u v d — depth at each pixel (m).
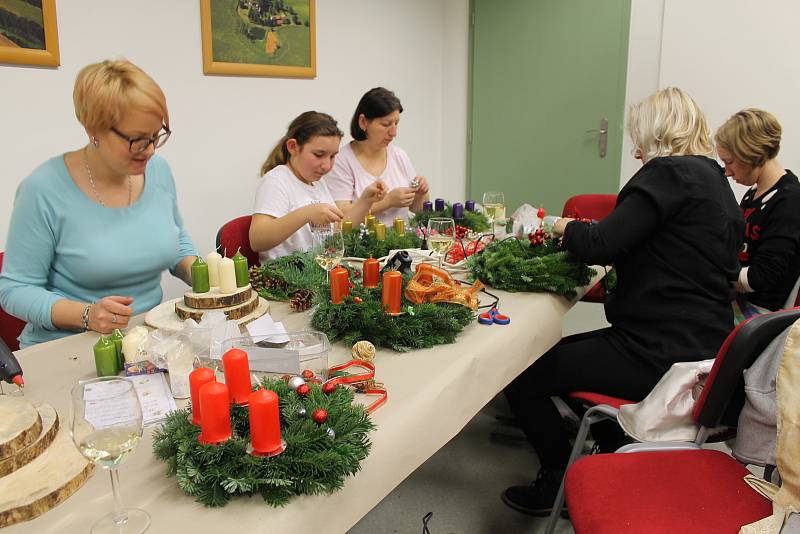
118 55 2.62
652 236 1.61
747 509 1.10
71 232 1.50
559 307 1.70
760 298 2.13
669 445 1.31
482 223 2.48
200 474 0.77
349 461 0.80
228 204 3.26
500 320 1.46
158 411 1.00
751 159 2.13
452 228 2.00
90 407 0.76
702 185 1.54
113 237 1.55
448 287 1.42
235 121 3.20
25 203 1.46
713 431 1.36
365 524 1.83
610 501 1.14
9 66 2.29
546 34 4.29
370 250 2.02
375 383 1.08
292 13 3.34
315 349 1.07
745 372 1.16
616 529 1.07
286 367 1.05
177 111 2.91
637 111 1.75
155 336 1.20
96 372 1.15
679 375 1.31
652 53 3.92
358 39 3.88
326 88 3.71
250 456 0.78
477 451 2.24
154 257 1.63
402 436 0.98
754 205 2.18
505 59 4.50
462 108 4.83
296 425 0.84
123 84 1.28
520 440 2.31
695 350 1.54
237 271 1.45
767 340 1.14
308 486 0.77
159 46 2.78
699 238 1.55
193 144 3.02
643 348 1.61
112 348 1.13
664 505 1.12
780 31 3.47
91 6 2.49
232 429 0.84
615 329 1.72
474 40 4.61
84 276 1.54
